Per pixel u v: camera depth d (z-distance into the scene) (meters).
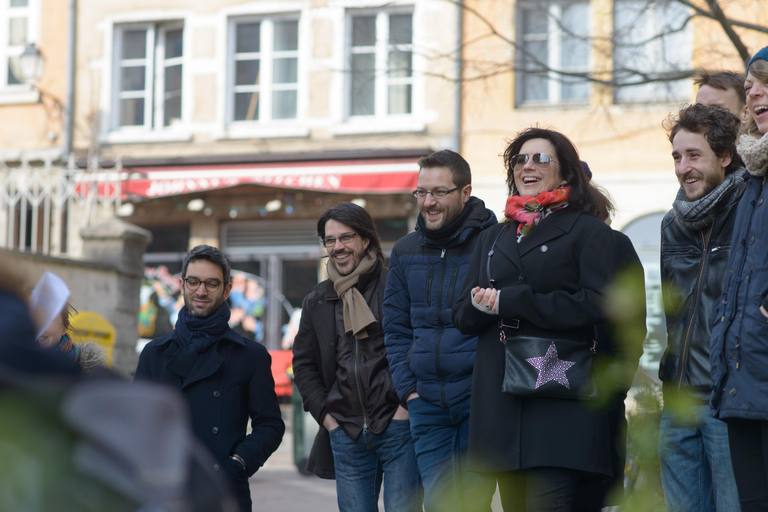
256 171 26.98
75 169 27.12
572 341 6.05
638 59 15.13
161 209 28.61
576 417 5.97
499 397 6.17
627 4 16.08
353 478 7.91
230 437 7.25
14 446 2.18
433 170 7.45
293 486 16.59
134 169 27.98
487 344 6.35
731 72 7.30
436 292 7.38
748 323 5.49
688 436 6.38
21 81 29.92
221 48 28.89
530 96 26.44
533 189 6.49
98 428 2.19
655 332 6.86
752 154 5.57
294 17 28.67
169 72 29.52
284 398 24.52
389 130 27.50
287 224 28.27
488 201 26.62
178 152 28.94
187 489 2.25
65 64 29.70
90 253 21.45
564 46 24.95
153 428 2.23
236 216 28.28
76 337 6.97
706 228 6.40
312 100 28.23
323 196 27.66
